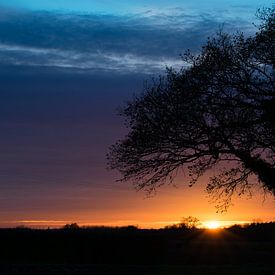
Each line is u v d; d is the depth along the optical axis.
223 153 31.31
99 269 31.73
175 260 41.31
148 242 47.88
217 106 30.72
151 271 30.98
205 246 46.78
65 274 29.69
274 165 30.89
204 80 30.77
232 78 30.73
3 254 42.19
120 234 51.22
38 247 45.16
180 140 31.27
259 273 29.56
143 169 32.44
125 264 37.84
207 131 30.86
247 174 31.98
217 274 29.48
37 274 29.58
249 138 30.45
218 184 32.28
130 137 31.97
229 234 53.44
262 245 49.34
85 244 46.34
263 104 30.39
